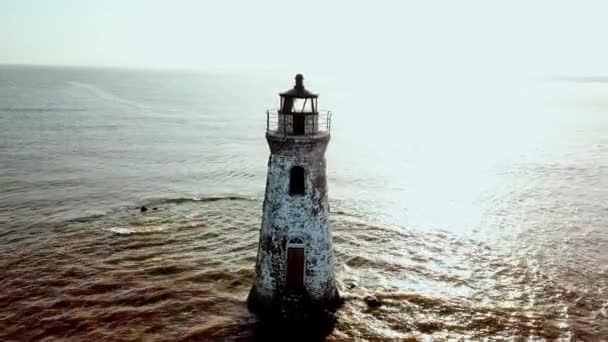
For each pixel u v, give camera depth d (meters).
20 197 44.91
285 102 19.72
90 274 28.73
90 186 49.75
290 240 20.95
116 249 32.72
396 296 26.55
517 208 46.00
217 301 25.44
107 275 28.61
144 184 51.66
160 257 31.45
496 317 24.88
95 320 23.77
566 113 148.75
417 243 35.81
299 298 21.78
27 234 35.41
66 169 56.88
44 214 40.19
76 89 198.12
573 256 33.88
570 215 43.78
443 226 40.12
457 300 26.59
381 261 31.86
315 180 20.50
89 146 72.88
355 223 40.12
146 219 39.38
